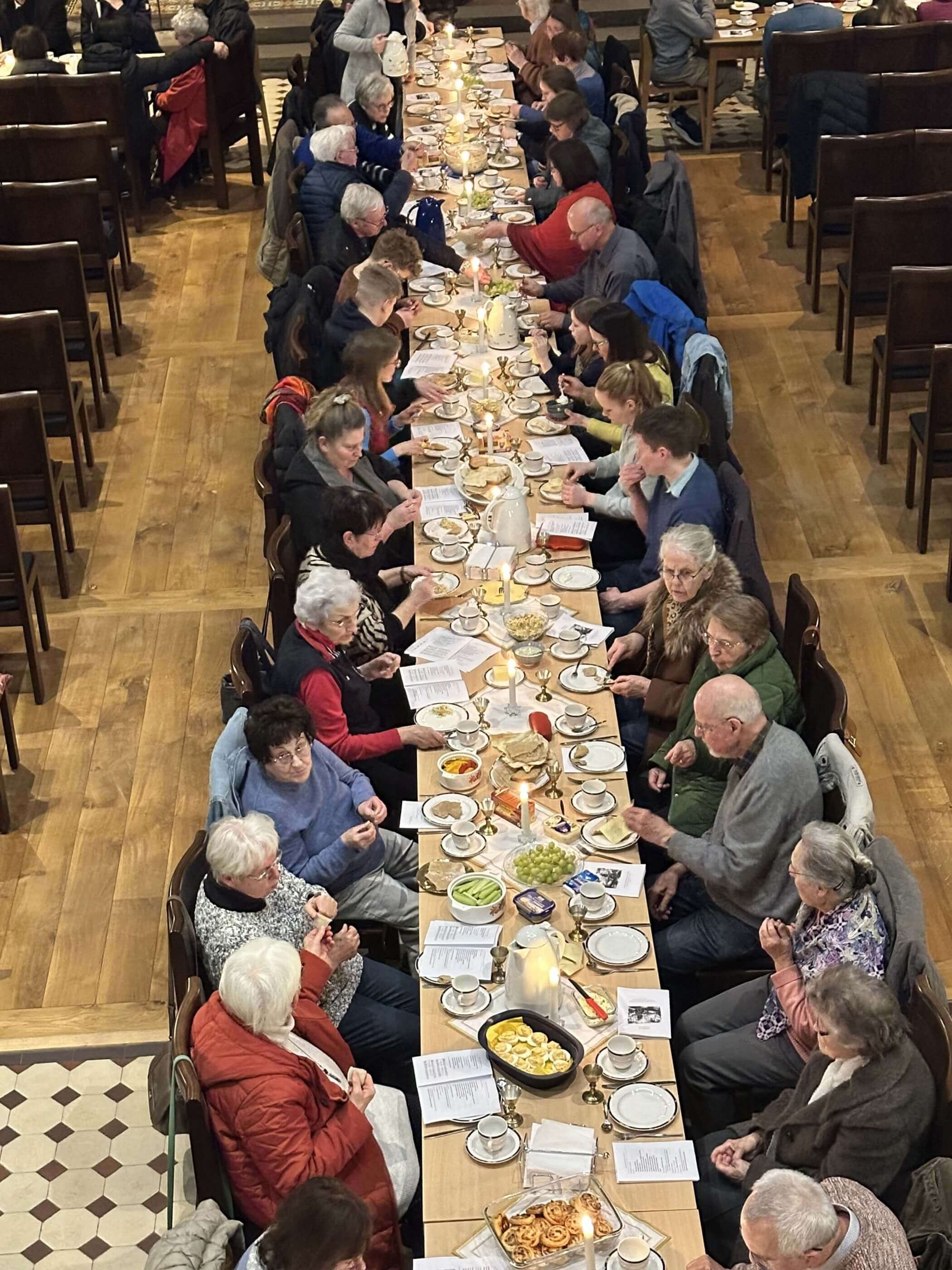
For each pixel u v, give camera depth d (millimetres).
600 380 6145
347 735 4891
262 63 14023
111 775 6305
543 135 10008
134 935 5555
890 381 7816
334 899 4543
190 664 6906
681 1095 4223
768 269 9938
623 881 4246
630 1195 3395
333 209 8406
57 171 9641
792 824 4320
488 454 6293
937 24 10086
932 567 7277
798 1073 4020
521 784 4336
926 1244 3309
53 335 7570
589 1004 3846
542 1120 3572
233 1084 3604
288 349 6930
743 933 4453
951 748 6227
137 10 11523
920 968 3727
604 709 4926
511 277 7906
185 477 8273
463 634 5301
